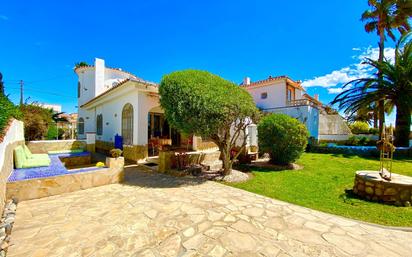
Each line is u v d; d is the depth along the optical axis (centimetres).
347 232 371
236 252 300
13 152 666
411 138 1872
